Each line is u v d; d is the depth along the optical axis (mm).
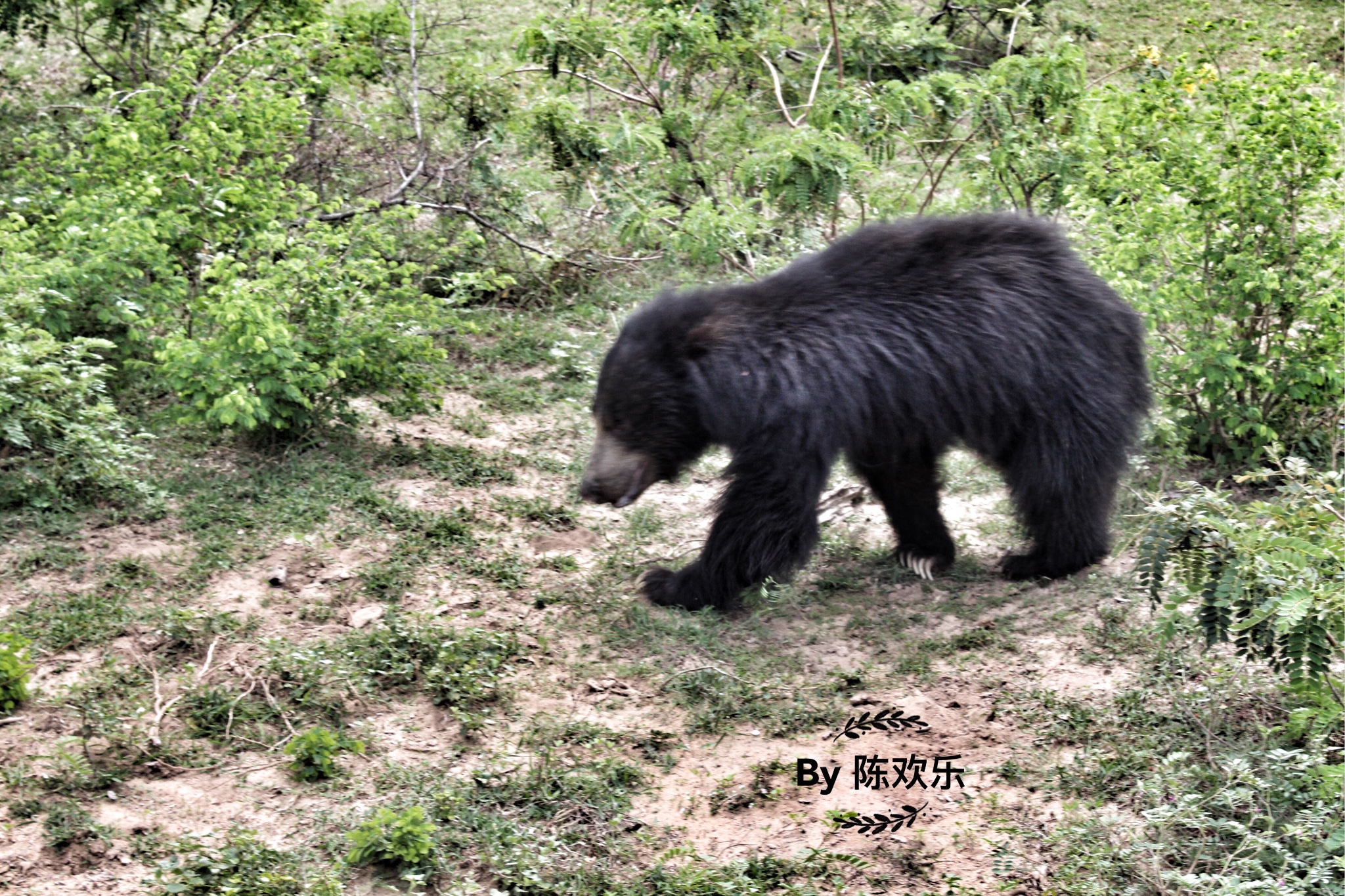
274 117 8070
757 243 9070
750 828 4359
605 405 5727
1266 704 4789
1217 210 6953
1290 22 14461
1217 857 4051
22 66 12461
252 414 6438
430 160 10148
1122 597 5711
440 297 9273
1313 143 6777
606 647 5430
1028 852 4180
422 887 3973
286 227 7945
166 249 7156
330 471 6734
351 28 10469
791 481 5500
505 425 7699
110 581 5566
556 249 9938
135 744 4496
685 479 7230
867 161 8641
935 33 11742
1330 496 5148
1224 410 7047
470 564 6000
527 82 11086
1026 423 5672
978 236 5762
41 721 4645
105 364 7230
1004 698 5051
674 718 4980
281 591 5660
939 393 5531
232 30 10742
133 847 4062
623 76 10570
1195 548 4422
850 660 5418
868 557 6383
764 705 5020
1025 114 9281
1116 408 5715
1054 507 5762
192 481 6496
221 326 6809
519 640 5438
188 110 8531
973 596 5934
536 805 4367
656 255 9703
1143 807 4359
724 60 10031
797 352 5480
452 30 14070
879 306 5582
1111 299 5844
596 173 9547
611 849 4184
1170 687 4965
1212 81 7266
